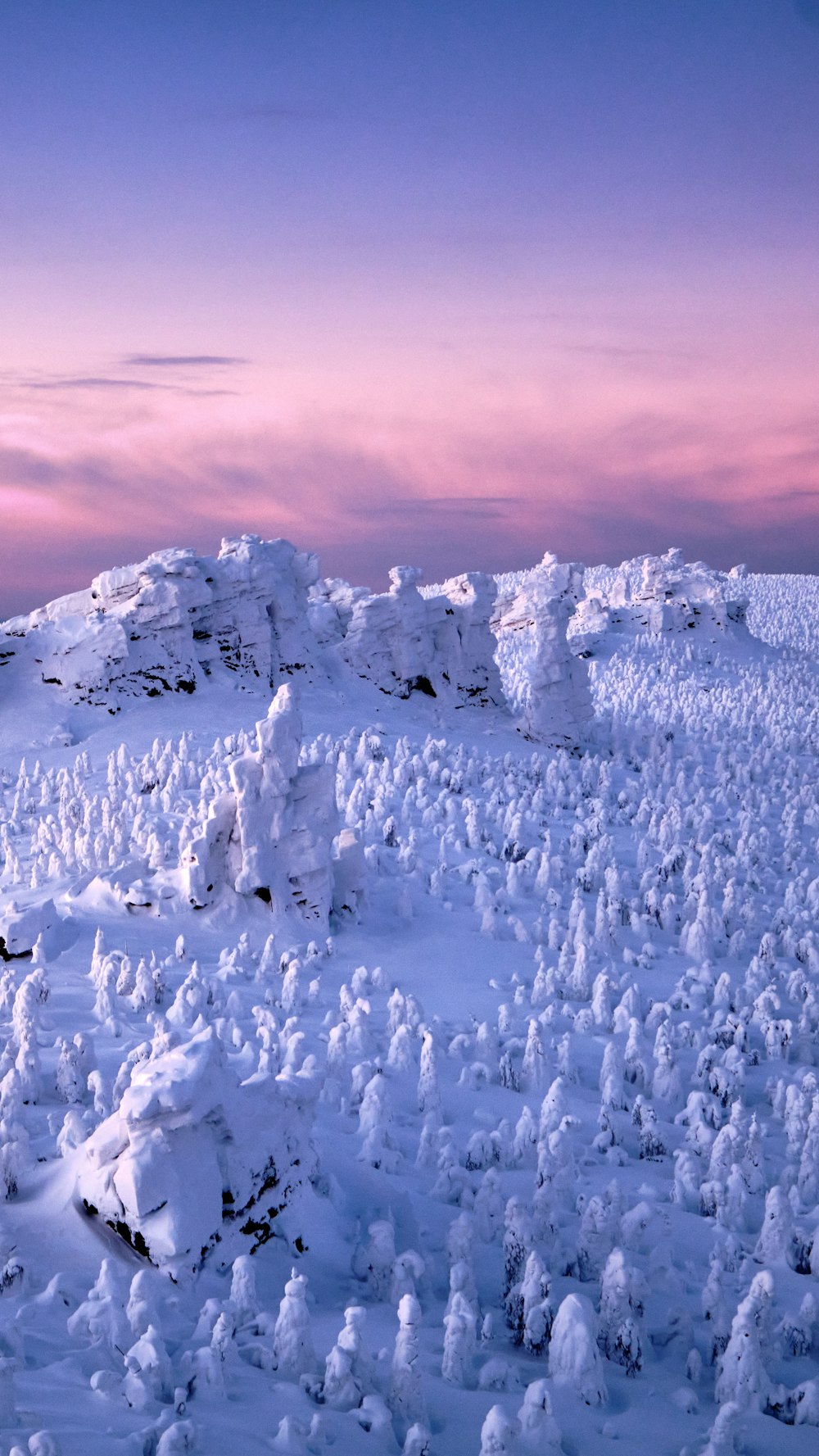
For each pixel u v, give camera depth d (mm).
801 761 72938
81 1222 13977
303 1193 15672
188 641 65188
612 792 58656
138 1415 9867
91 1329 11422
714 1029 29031
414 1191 18203
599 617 121438
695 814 54031
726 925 39312
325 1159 17500
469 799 49531
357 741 60688
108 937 31844
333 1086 22234
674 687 100562
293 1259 14711
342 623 77125
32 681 62281
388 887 39375
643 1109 22625
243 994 28672
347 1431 10359
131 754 56094
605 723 74375
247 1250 14312
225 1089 14484
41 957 29625
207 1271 13547
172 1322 12164
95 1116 18078
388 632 73625
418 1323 11266
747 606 123688
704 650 116125
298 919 34375
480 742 66750
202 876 33594
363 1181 17281
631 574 189750
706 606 120500
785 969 35562
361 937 35219
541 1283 13758
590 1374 12312
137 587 65500
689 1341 14125
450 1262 15625
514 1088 25156
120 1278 12664
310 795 34625
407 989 31359
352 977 31156
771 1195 17609
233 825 34312
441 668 74812
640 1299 13719
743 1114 23109
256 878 33656
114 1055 22438
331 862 35594
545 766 61781
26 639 63188
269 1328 12125
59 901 34469
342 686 71375
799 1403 12461
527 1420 10867
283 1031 24766
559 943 35750
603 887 42500
